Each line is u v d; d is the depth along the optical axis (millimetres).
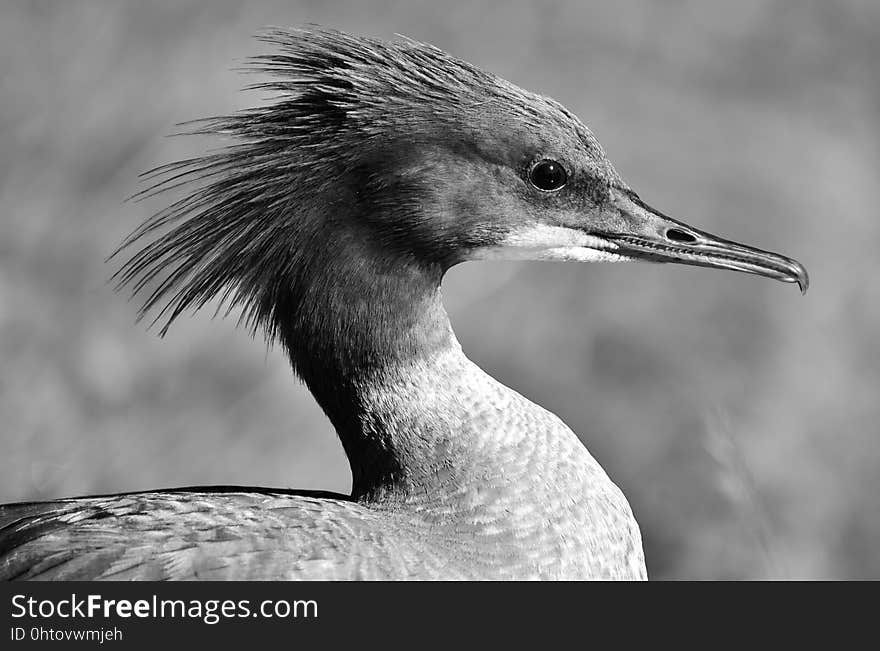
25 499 11273
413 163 7320
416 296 7449
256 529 6969
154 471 12133
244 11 16094
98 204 13914
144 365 12773
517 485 7168
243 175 7480
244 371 12859
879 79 17953
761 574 11367
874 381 13930
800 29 18453
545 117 7551
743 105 17359
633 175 15945
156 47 15445
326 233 7367
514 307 14195
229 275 7562
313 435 12641
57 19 15547
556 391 13414
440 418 7359
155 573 6844
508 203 7500
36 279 13391
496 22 17562
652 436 12648
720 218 15641
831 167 16500
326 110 7379
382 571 6875
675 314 14133
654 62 17703
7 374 12492
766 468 12906
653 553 11703
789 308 14422
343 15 16906
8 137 14414
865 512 12742
